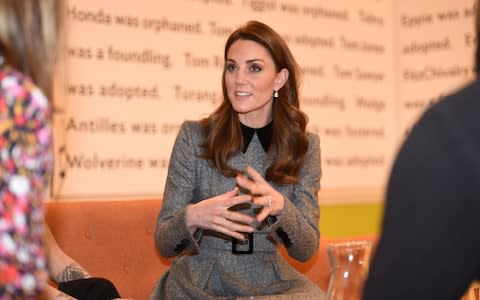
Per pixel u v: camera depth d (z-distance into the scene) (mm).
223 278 2709
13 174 1036
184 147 2873
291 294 2676
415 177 927
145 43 4133
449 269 919
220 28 4441
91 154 3916
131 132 4062
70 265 2814
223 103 2887
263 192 2490
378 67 5219
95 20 3955
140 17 4117
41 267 1072
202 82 4344
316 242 2785
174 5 4250
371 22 5199
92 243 3422
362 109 5113
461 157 899
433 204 910
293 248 2713
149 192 4113
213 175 2848
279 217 2574
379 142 5176
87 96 3916
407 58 5266
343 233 4965
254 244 2787
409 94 5250
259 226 2781
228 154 2811
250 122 2891
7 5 1104
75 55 3877
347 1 5078
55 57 1165
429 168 917
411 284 934
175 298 2719
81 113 3879
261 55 2807
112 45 4012
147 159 4113
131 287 3482
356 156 5055
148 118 4129
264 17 4664
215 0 4422
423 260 920
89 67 3926
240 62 2811
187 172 2848
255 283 2750
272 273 2793
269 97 2844
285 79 2908
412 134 955
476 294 1888
